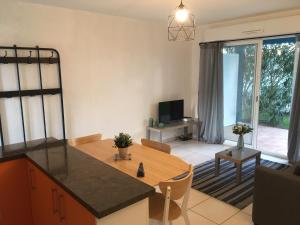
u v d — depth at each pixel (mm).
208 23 5215
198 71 5645
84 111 4219
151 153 2605
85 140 3107
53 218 1646
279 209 2330
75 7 3793
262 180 2416
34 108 3701
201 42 5422
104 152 2648
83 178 1480
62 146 2168
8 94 3408
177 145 5324
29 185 1987
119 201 1214
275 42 4777
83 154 1932
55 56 3803
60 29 3803
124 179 1467
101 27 4230
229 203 3027
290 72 5668
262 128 6582
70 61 3965
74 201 1343
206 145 5309
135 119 4945
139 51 4809
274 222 2385
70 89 4020
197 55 5625
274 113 6297
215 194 3236
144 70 4945
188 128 5852
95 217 1170
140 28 4754
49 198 1660
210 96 5277
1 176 1888
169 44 5289
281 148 5090
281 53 5664
